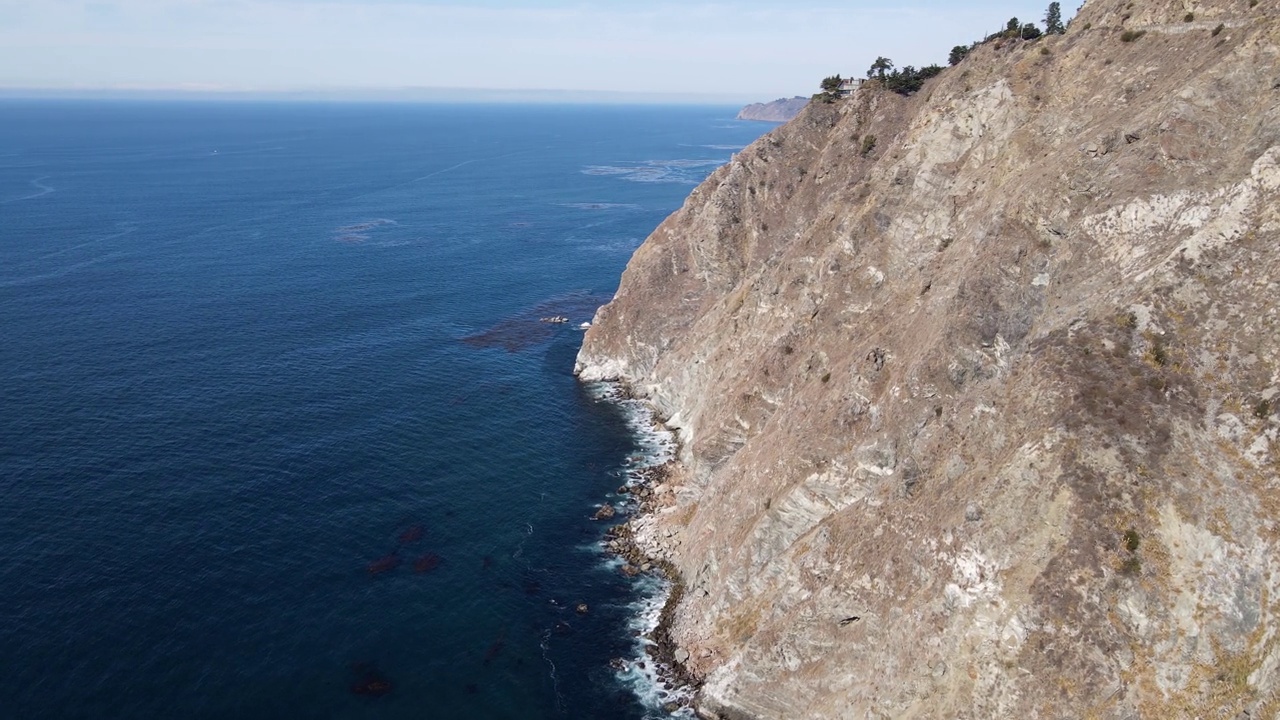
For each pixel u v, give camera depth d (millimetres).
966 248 58531
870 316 65625
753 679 49719
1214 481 38000
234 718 47469
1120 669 36031
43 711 46562
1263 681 33844
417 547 65375
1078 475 39562
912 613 43406
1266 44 50562
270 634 54406
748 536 57594
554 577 62969
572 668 53750
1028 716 36906
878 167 81125
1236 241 43562
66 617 54219
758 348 78438
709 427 75562
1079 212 52906
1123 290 46250
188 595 57469
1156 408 40531
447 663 53344
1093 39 67250
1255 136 47375
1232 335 41438
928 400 52594
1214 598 35906
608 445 85750
